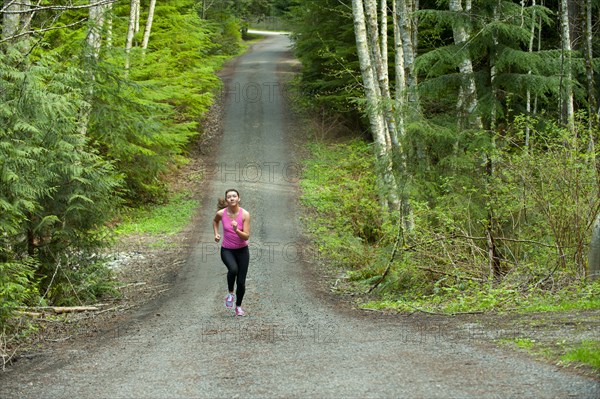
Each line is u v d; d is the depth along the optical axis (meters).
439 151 11.70
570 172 10.48
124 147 18.20
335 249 16.70
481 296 9.71
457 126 11.70
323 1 30.69
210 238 19.36
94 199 12.27
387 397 4.98
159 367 6.54
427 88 11.77
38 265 10.95
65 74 11.89
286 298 11.89
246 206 23.08
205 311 10.56
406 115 11.81
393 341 7.29
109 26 16.47
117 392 5.61
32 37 11.94
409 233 12.02
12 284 8.70
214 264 16.00
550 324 7.38
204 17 51.44
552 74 12.67
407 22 13.48
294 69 47.53
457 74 11.71
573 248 10.29
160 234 20.14
